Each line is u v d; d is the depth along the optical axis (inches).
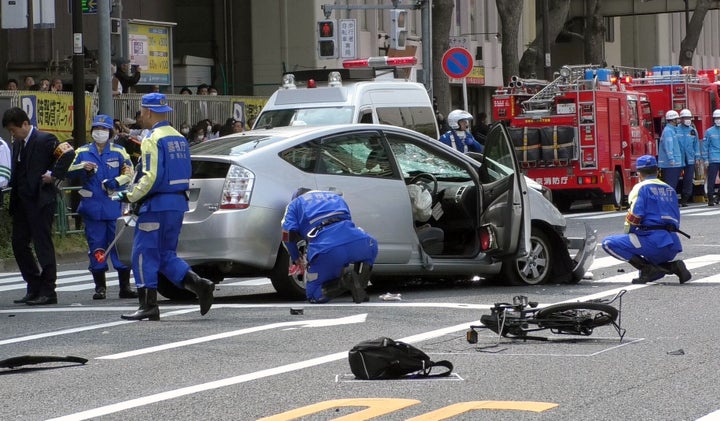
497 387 1019.9
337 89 2546.8
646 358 1141.7
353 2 4987.7
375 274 1688.0
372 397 986.1
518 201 1706.4
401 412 930.1
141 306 1477.6
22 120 1692.9
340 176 1656.0
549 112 3614.7
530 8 6407.5
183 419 930.7
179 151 1462.8
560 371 1084.5
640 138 3850.9
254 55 4857.3
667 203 1760.6
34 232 1704.0
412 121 2650.1
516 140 3624.5
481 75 5964.6
